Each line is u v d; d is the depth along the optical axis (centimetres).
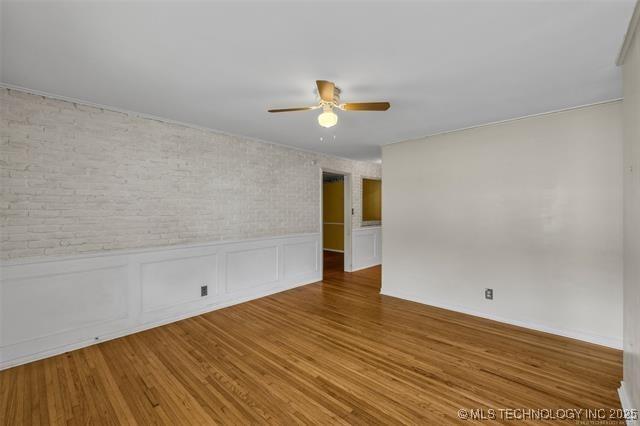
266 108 295
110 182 296
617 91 251
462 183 367
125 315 303
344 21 158
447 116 316
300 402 198
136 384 218
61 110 267
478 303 355
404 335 302
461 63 204
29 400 200
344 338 295
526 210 319
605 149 274
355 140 429
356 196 610
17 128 246
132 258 308
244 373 232
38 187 256
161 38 175
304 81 232
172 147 340
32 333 251
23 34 171
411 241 419
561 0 142
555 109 294
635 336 170
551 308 304
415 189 414
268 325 329
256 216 429
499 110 297
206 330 315
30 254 252
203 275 367
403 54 192
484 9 149
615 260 270
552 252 303
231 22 160
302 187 498
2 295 239
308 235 508
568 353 262
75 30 167
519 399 200
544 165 307
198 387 214
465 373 232
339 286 494
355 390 211
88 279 281
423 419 182
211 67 211
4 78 229
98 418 184
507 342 284
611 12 151
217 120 336
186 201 353
